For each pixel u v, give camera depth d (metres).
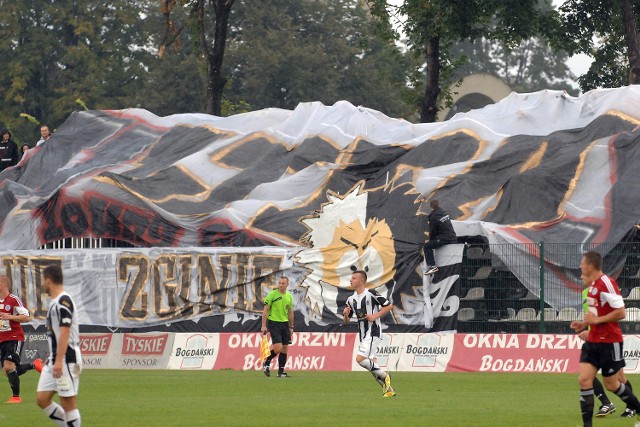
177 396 70.25
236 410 60.56
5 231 122.88
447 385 77.62
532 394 70.06
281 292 87.38
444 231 101.81
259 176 122.75
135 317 110.69
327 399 67.12
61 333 42.88
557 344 89.31
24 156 140.75
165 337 101.31
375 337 67.88
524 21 167.88
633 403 49.97
